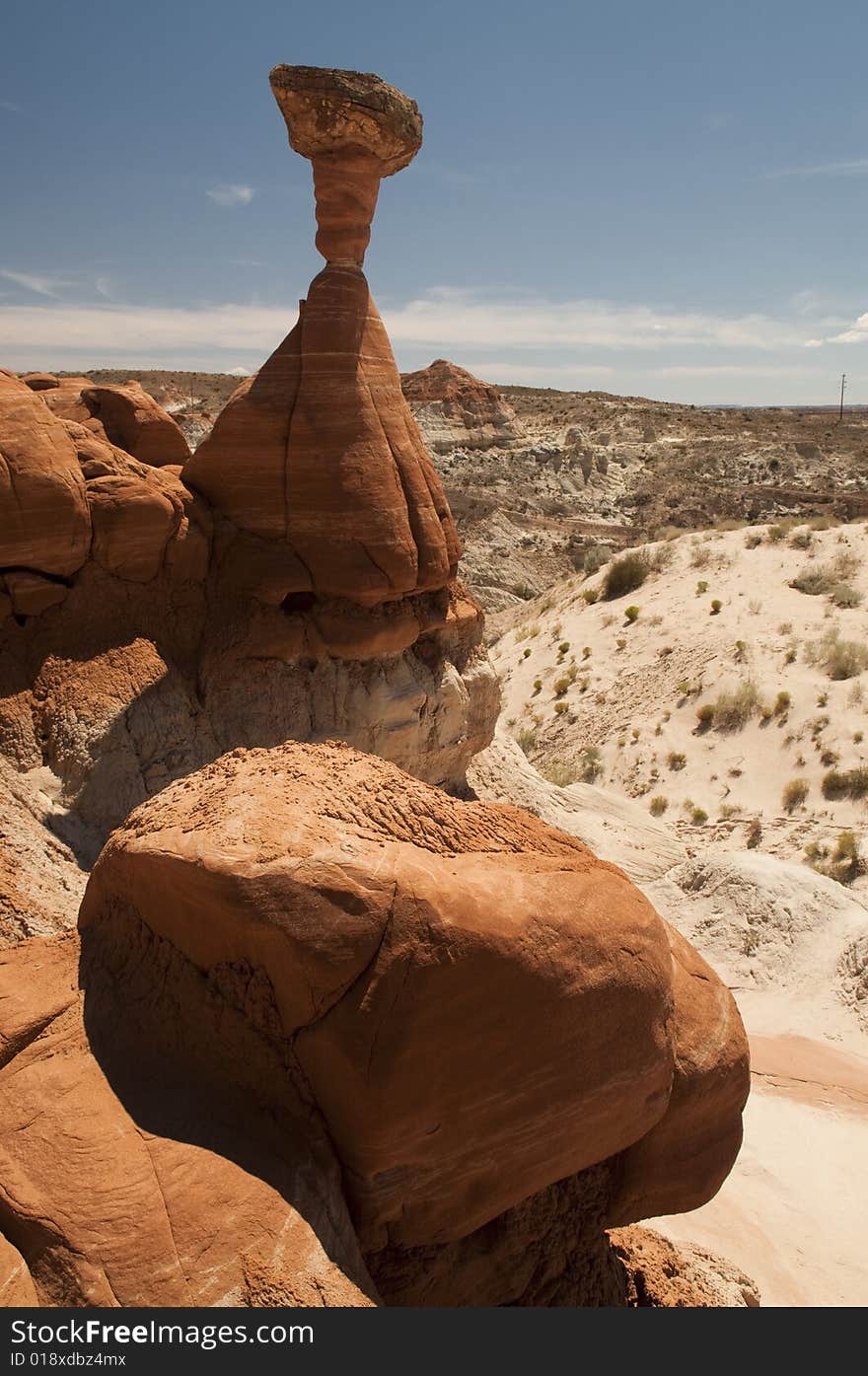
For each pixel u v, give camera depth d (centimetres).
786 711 2356
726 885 1522
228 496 1173
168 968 428
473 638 1368
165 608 1109
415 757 1287
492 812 486
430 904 383
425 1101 383
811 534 3278
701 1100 496
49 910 799
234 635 1138
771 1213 867
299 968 380
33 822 912
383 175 1141
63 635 1016
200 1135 381
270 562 1156
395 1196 391
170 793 485
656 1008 451
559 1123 422
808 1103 1080
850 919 1444
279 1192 369
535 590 5400
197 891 404
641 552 3456
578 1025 417
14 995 443
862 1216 884
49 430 992
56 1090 394
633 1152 492
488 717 1405
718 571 3186
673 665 2702
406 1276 409
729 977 1385
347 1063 375
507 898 409
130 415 1306
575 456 8781
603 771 2394
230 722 1116
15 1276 336
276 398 1152
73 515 992
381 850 400
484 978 388
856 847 1830
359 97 1051
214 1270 342
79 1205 352
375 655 1205
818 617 2758
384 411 1188
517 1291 460
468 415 9925
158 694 1058
